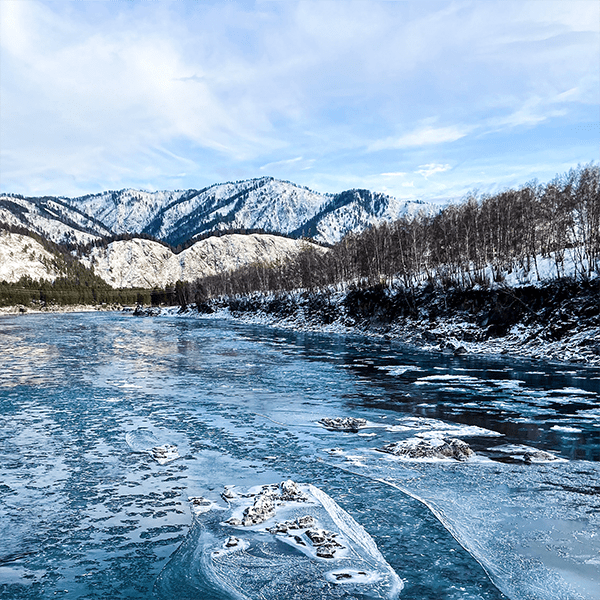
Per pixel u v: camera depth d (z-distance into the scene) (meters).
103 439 24.05
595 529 14.12
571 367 44.44
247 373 44.50
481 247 77.94
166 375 43.72
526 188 83.12
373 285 88.31
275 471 19.56
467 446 21.44
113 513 15.70
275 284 145.12
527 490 17.12
